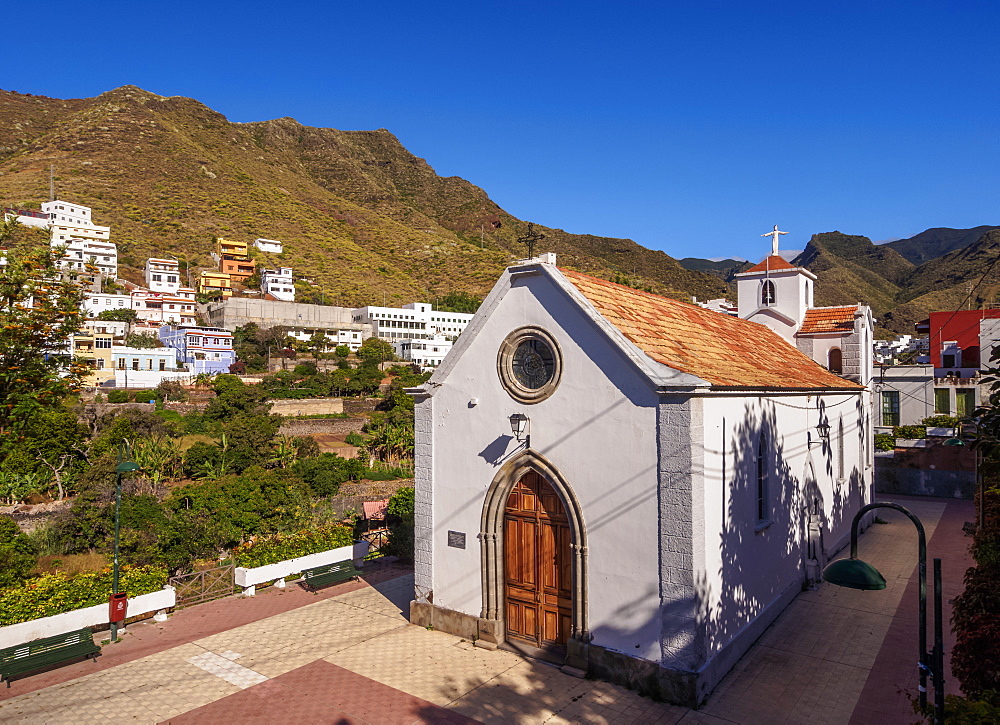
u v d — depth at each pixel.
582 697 10.80
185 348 81.38
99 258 109.38
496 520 13.19
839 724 9.88
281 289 124.44
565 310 12.28
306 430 64.88
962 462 30.81
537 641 12.70
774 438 15.06
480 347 13.62
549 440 12.40
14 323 17.80
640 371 11.02
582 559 11.85
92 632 13.44
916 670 11.84
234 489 27.27
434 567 14.23
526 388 12.95
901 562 19.39
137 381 70.88
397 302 139.38
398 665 12.16
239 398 59.16
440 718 10.16
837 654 12.56
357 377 80.81
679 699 10.47
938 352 47.50
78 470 32.38
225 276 123.94
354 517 22.39
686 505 10.48
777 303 26.25
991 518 11.15
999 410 8.97
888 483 32.59
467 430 13.74
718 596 11.56
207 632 13.88
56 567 20.91
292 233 172.12
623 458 11.36
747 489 13.25
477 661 12.32
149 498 25.42
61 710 10.49
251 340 90.69
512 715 10.23
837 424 20.80
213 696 10.95
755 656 12.45
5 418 18.94
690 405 10.51
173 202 162.50
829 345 24.86
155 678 11.64
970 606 8.91
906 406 40.94
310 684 11.38
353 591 16.67
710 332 16.75
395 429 58.41
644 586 11.01
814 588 16.83
